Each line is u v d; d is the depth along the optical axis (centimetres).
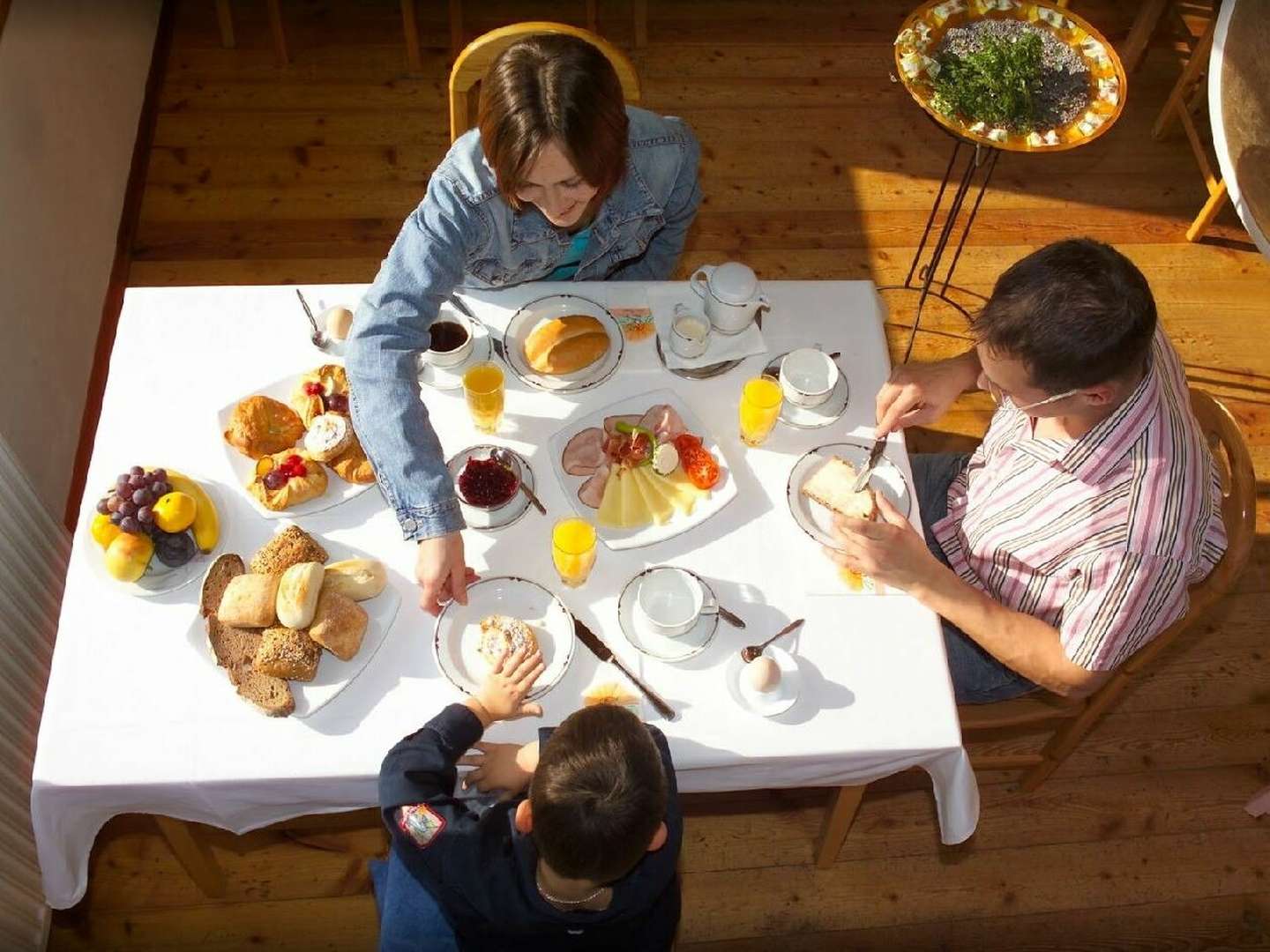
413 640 151
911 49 200
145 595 151
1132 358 138
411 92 333
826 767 150
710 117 333
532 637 150
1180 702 245
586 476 166
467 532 161
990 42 197
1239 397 290
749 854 222
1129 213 321
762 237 309
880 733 147
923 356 289
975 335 150
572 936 133
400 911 156
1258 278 312
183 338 176
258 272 294
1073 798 232
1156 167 331
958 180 324
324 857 216
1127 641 150
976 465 187
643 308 183
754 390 167
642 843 119
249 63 335
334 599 147
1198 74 314
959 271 306
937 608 155
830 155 327
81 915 207
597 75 150
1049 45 201
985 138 190
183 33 340
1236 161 238
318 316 180
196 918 209
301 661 143
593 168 154
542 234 180
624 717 125
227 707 144
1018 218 318
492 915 131
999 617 156
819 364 177
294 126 323
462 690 146
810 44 352
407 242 169
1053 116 194
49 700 143
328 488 163
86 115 280
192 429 167
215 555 156
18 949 193
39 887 195
